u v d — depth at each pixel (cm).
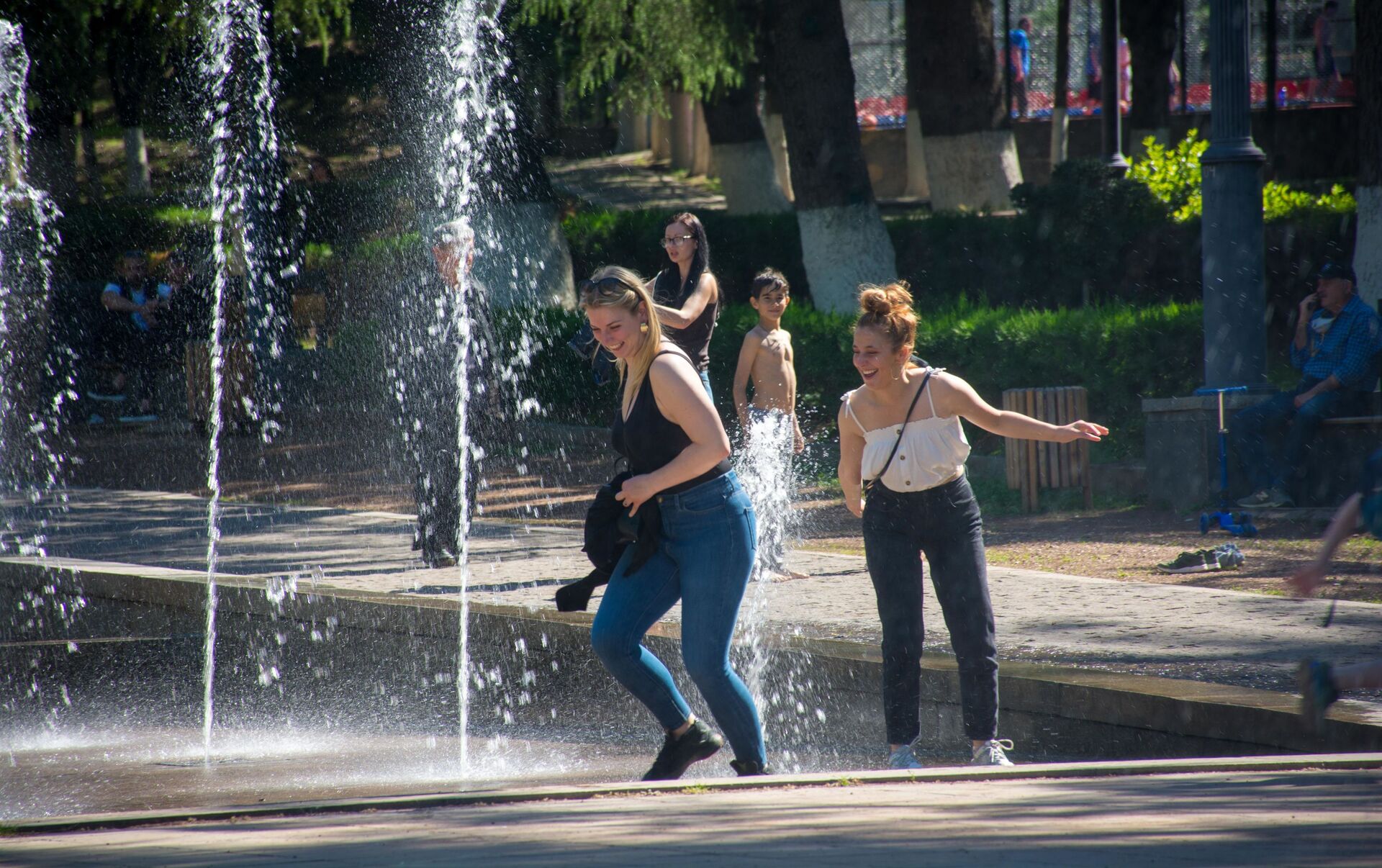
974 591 1565
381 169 7931
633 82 6788
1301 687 1288
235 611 2527
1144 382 3994
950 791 1166
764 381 2650
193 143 7975
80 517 3656
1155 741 1594
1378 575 2478
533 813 1098
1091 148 10106
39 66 6762
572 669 2102
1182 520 3250
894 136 10781
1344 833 921
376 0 6412
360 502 4012
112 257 7006
